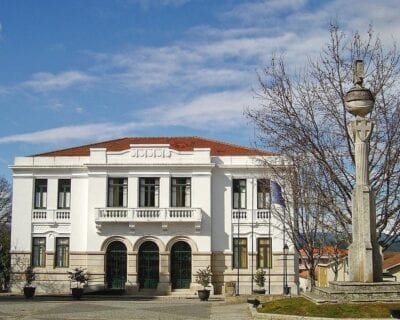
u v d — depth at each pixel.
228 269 47.19
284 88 27.39
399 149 24.91
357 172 20.45
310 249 32.78
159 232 47.34
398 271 47.19
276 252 46.91
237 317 23.47
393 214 25.38
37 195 49.06
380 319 17.12
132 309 29.12
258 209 47.66
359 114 20.77
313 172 27.59
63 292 47.59
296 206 31.75
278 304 21.48
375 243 20.09
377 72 25.70
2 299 39.88
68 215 48.50
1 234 65.88
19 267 48.22
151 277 47.00
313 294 21.69
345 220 26.25
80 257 47.75
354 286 19.33
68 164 48.69
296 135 26.89
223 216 47.75
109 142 54.09
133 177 47.69
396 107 25.23
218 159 48.16
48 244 48.31
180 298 43.56
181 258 47.38
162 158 47.84
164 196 47.34
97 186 47.75
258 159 38.28
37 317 25.05
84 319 24.17
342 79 26.09
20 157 49.09
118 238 47.38
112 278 47.25
